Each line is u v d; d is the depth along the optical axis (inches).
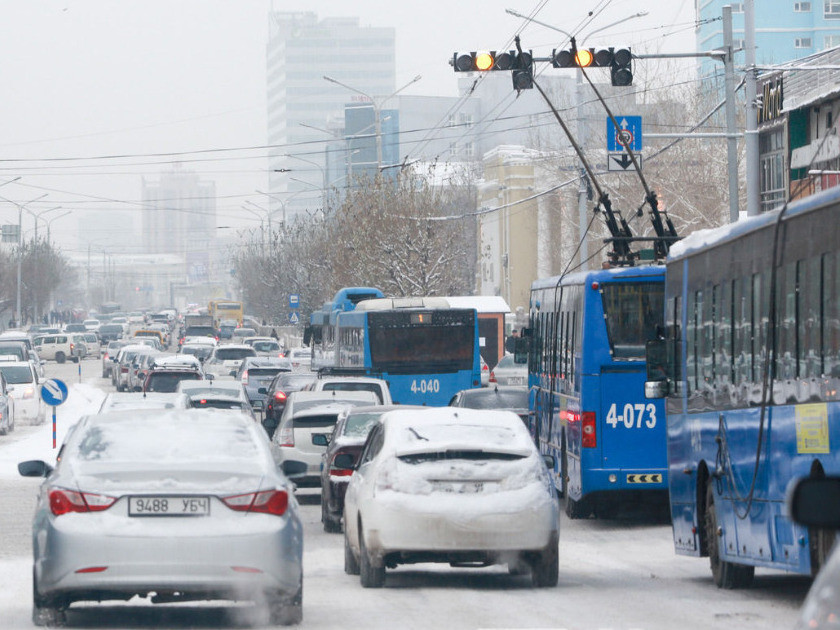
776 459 1318.9
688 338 1675.7
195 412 1304.1
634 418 2295.8
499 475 1467.8
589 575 1697.8
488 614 1298.0
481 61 2511.1
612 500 2463.1
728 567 1521.9
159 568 1107.9
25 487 3051.2
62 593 1127.0
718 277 1536.7
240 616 1280.8
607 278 2306.8
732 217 3238.2
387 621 1243.8
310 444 2684.5
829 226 1177.4
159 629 1184.8
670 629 1186.0
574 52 2534.5
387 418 1590.8
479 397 3061.0
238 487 1139.3
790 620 1250.6
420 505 1448.1
